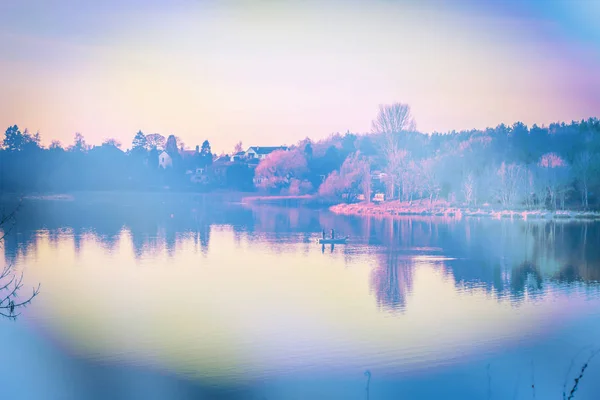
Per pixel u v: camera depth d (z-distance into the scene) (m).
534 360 33.25
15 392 28.84
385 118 145.50
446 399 28.64
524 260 64.25
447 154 141.38
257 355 33.91
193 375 31.16
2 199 142.12
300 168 165.38
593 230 91.06
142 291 48.81
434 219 108.81
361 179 143.25
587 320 40.72
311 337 37.16
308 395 29.06
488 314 42.41
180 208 130.88
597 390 29.66
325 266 60.84
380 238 82.50
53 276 54.47
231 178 178.50
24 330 37.81
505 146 145.75
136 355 33.56
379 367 32.31
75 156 168.12
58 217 106.56
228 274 56.16
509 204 123.00
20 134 161.00
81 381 30.27
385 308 44.12
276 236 83.94
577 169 124.56
